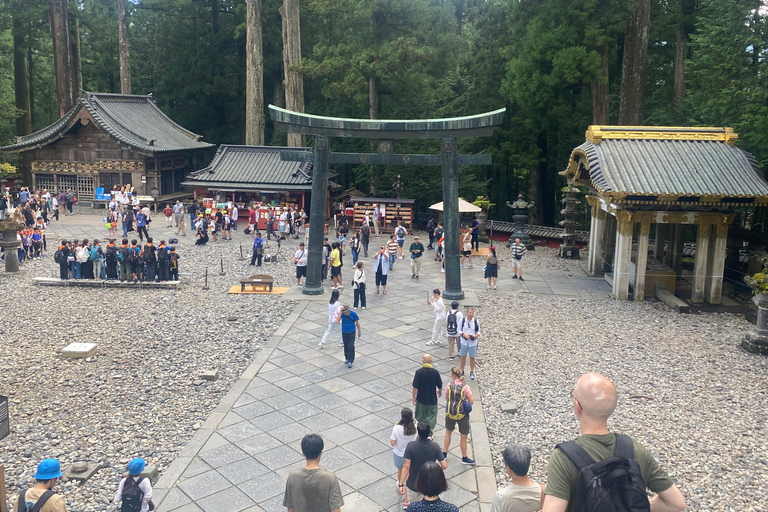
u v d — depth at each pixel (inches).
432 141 1678.2
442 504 244.7
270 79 2363.4
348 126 844.0
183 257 1158.3
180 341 693.3
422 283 995.3
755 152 1064.8
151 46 2465.6
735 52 1033.5
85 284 941.2
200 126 2417.6
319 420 500.4
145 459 438.9
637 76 1263.5
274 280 999.0
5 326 740.7
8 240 1010.7
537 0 1485.0
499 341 709.9
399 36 1631.4
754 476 422.9
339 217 1492.4
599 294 941.2
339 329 737.6
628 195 863.7
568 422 501.4
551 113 1537.9
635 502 118.6
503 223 1488.7
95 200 1774.1
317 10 1684.3
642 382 593.6
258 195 1603.1
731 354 678.5
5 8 2038.6
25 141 1817.2
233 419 499.2
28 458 436.8
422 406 444.1
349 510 377.1
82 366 616.1
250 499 388.5
